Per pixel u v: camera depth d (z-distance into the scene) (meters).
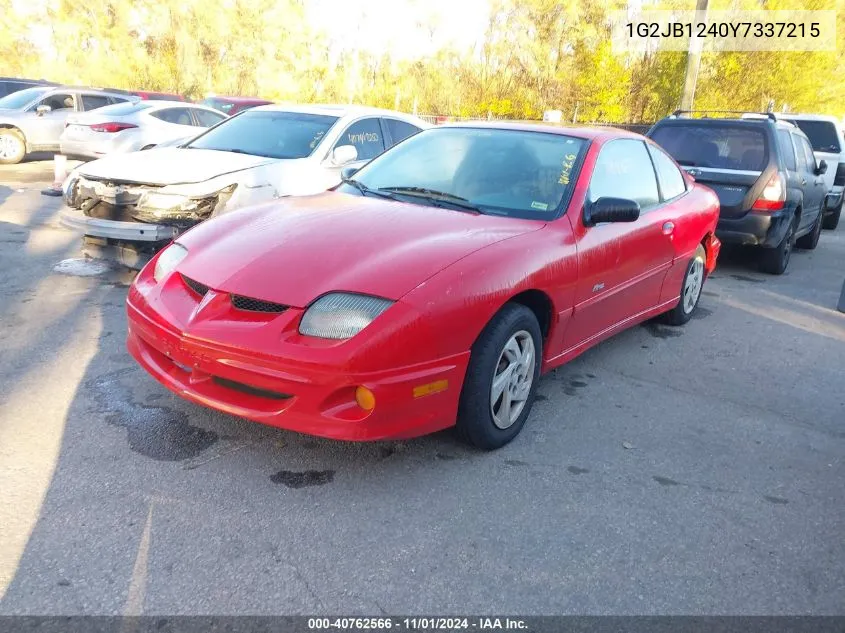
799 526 3.00
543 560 2.66
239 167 6.08
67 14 33.66
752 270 8.49
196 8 34.09
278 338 2.93
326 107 7.62
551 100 26.75
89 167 5.99
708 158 7.99
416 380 2.98
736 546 2.83
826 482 3.39
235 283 3.12
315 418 2.92
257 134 7.07
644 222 4.55
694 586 2.57
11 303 5.26
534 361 3.62
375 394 2.89
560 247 3.66
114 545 2.59
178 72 34.62
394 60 33.12
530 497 3.08
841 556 2.81
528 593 2.48
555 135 4.41
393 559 2.61
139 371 4.13
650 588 2.54
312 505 2.92
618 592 2.51
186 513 2.81
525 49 27.94
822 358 5.27
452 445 3.50
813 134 13.36
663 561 2.70
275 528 2.75
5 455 3.14
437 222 3.61
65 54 34.41
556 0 26.48
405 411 3.00
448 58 31.03
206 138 7.11
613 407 4.12
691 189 5.57
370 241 3.34
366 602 2.39
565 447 3.57
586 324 4.09
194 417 3.60
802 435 3.90
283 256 3.24
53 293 5.56
